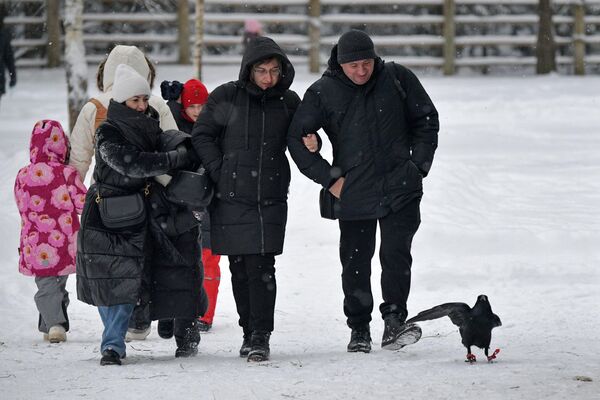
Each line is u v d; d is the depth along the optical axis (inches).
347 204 1153.4
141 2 4291.3
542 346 1125.1
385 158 1152.2
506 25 4872.0
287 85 1148.5
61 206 1293.1
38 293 1294.3
